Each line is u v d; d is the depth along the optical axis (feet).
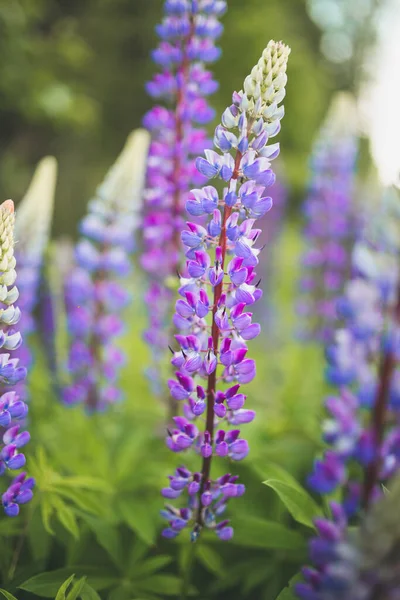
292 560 3.21
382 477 2.77
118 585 3.01
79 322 3.62
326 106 18.33
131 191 3.65
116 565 3.04
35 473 3.03
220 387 3.46
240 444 2.76
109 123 13.76
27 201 3.57
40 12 10.71
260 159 2.66
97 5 12.82
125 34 13.21
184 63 3.33
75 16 12.59
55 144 12.26
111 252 3.63
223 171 2.66
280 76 2.65
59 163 12.31
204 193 2.70
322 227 4.72
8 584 2.98
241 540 2.95
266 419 3.83
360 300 2.72
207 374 2.75
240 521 2.97
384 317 2.72
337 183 4.76
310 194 4.86
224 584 3.17
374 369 2.77
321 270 4.78
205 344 2.77
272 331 5.98
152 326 3.51
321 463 2.74
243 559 3.27
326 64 19.80
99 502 3.14
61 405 3.73
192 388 2.74
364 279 2.76
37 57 10.05
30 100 9.73
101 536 3.04
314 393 4.42
